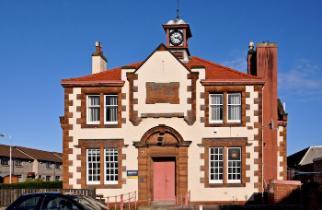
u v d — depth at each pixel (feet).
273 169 123.13
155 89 118.11
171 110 117.39
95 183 117.80
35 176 284.41
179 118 117.29
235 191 114.93
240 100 117.80
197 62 130.62
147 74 118.42
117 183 117.29
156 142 117.19
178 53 129.39
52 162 318.04
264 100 126.82
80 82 119.55
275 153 123.75
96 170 118.42
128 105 118.62
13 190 115.75
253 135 116.16
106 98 119.96
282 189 95.76
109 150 118.62
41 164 300.81
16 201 65.57
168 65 118.32
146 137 117.39
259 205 101.71
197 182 115.55
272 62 128.88
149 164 116.88
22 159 279.08
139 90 118.32
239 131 116.57
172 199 116.26
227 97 117.91
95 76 122.11
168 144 116.98
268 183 116.26
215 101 118.52
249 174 115.34
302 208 83.05
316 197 77.92
